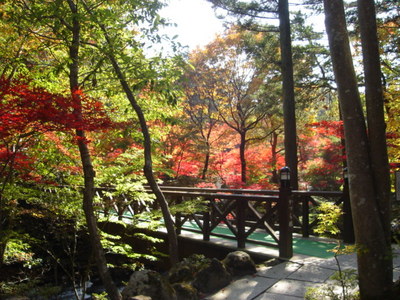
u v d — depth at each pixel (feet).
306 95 40.37
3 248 15.71
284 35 33.06
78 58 15.19
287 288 12.28
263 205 31.53
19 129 11.35
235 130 52.19
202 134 48.73
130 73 15.70
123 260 25.05
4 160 14.20
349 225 19.01
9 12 14.11
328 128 31.09
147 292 10.52
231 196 18.24
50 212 17.92
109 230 25.71
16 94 11.16
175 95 16.14
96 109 12.96
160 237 22.41
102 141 19.27
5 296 12.93
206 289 12.42
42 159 16.61
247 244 18.80
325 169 44.47
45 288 15.14
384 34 30.45
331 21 10.30
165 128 21.65
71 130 12.93
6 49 16.80
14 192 15.56
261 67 43.91
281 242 16.01
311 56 40.32
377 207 9.95
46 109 11.15
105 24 14.79
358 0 10.38
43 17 13.39
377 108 10.03
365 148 10.04
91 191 13.97
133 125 17.33
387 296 9.77
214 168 46.93
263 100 43.42
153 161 21.16
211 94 49.67
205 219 19.66
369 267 9.87
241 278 13.55
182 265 13.50
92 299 18.94
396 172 11.18
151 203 24.61
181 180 46.21
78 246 24.93
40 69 16.71
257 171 47.88
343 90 10.19
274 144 52.75
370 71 10.11
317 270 14.10
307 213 20.88
